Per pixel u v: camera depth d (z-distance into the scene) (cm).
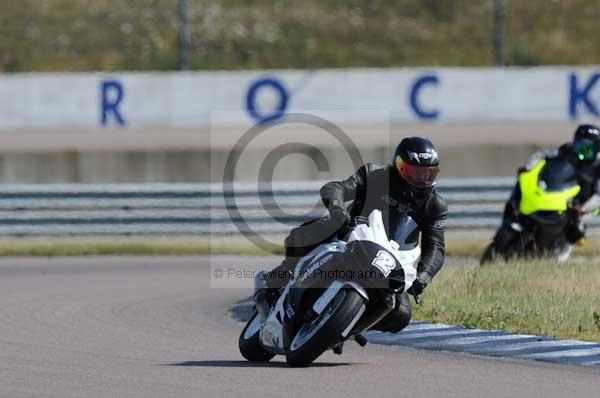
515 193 4744
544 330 3031
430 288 3825
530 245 4719
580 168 4703
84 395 2308
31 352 2941
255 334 2838
